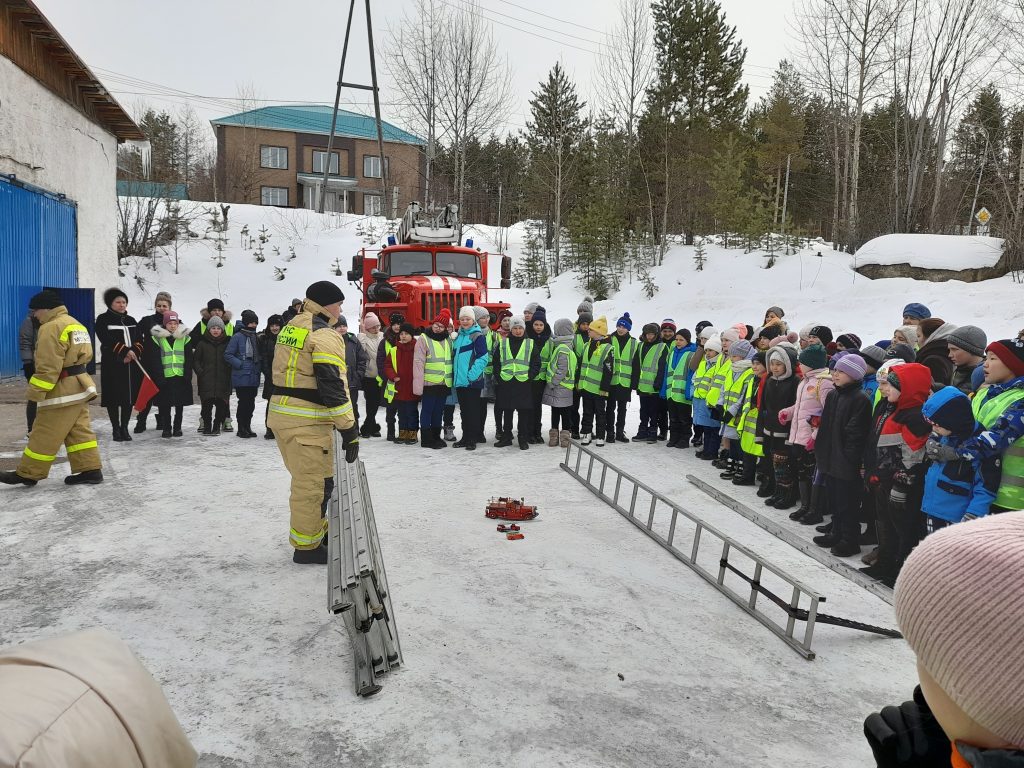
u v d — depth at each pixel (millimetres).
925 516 4598
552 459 8406
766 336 7438
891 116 32344
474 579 4590
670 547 5281
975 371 4922
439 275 13086
